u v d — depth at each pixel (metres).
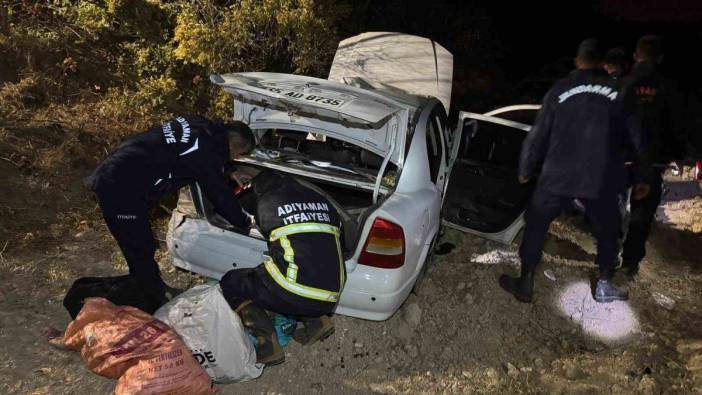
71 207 4.80
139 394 2.87
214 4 7.31
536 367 3.78
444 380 3.61
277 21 6.97
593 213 4.02
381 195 3.79
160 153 3.32
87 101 6.33
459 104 9.18
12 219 4.46
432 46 6.17
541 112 3.80
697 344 4.08
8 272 4.00
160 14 7.56
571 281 4.66
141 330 3.04
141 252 3.47
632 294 4.61
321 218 3.21
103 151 5.58
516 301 4.36
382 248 3.43
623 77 4.22
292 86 3.64
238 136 3.44
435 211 3.97
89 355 3.04
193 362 3.02
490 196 4.75
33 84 6.04
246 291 3.29
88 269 4.18
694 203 6.85
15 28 6.68
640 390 3.61
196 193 3.63
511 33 12.68
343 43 6.20
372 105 3.51
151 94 6.55
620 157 3.81
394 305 3.56
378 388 3.50
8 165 4.91
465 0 11.29
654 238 5.88
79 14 7.36
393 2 9.84
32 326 3.59
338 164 3.99
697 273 5.26
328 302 3.20
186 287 4.09
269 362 3.34
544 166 3.84
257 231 3.58
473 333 4.02
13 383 3.20
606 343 4.06
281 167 3.86
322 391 3.42
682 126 4.24
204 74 7.33
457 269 4.63
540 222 4.00
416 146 3.90
